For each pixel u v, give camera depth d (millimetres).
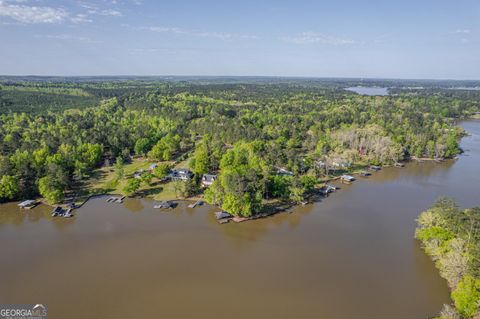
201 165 153375
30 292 77312
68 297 75688
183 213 120500
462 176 169375
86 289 78375
